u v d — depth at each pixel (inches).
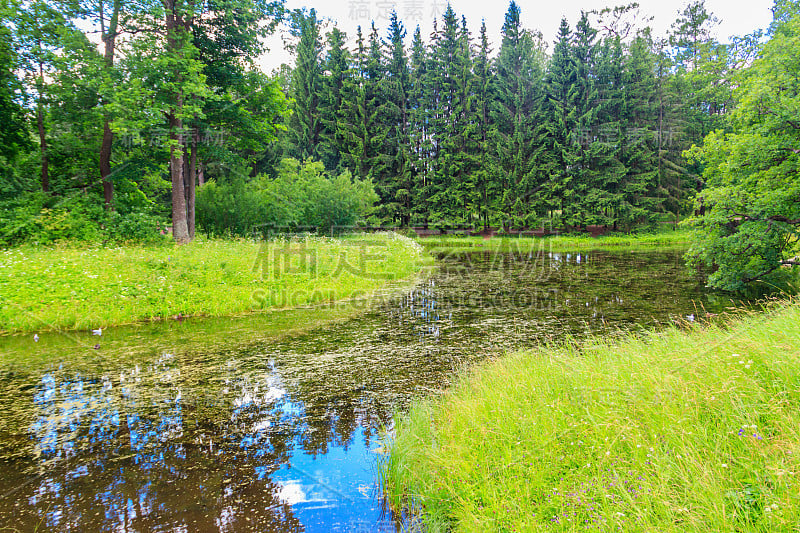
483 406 138.2
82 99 513.0
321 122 1470.2
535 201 1342.3
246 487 121.0
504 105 1390.3
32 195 499.5
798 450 79.5
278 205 776.9
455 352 241.1
